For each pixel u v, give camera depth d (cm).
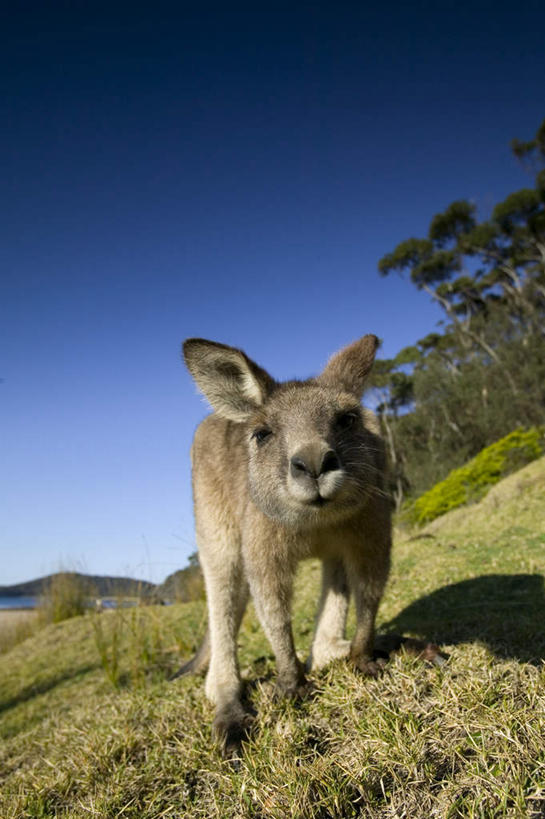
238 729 47
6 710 107
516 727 36
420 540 132
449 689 42
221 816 37
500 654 51
